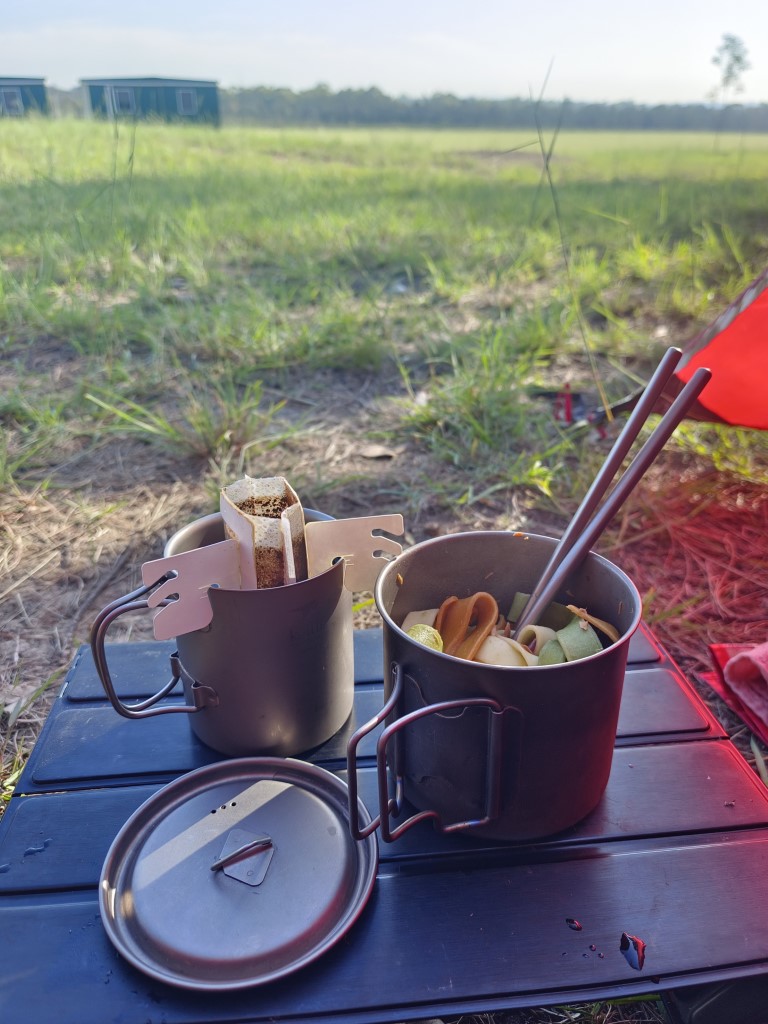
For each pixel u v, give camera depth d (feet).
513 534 1.30
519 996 0.94
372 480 2.81
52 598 2.21
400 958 0.98
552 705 0.99
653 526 2.53
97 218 5.89
